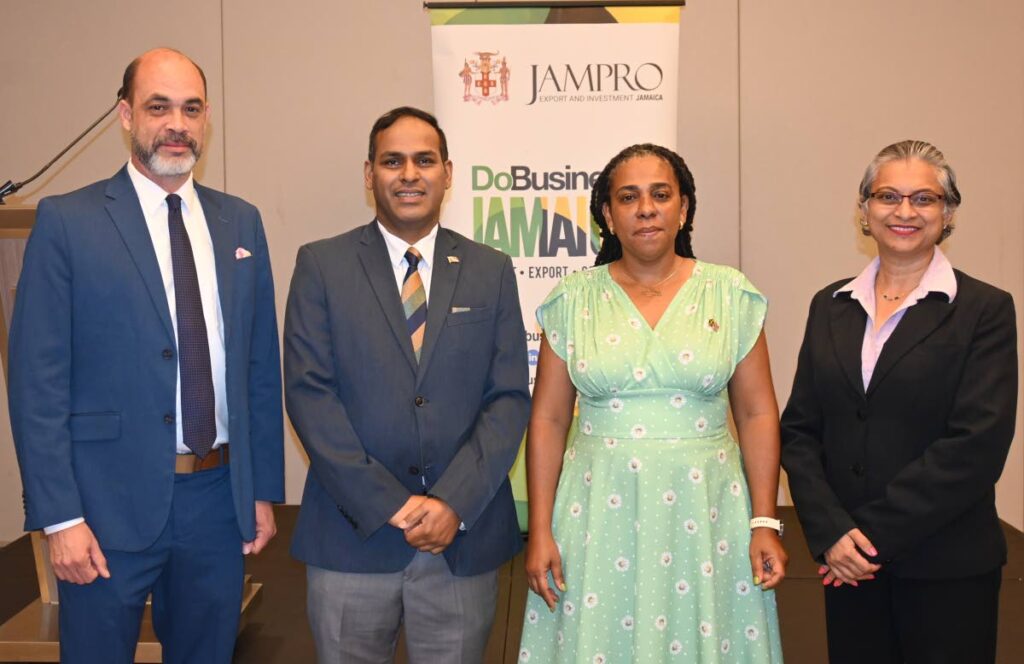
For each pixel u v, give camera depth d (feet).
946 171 6.28
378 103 15.19
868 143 15.16
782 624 10.52
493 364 6.74
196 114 6.53
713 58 15.14
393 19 15.08
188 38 15.10
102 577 6.34
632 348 6.39
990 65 14.97
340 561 6.39
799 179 15.29
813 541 6.28
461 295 6.64
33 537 10.22
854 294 6.58
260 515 7.03
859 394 6.33
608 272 6.84
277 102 15.21
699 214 15.38
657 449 6.34
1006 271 15.28
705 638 6.17
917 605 6.19
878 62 15.03
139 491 6.29
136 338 6.27
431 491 6.21
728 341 6.45
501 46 12.86
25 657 9.43
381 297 6.53
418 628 6.56
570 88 12.89
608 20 12.83
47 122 15.11
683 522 6.32
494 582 6.80
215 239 6.73
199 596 6.71
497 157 12.99
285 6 15.07
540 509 6.78
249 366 7.02
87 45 15.02
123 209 6.42
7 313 9.29
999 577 6.34
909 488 5.95
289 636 10.29
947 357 6.06
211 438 6.56
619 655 6.44
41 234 6.23
